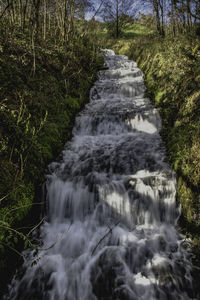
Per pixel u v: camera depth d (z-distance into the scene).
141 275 2.64
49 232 3.27
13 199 2.81
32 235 3.08
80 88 7.17
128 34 18.05
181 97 4.86
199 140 3.33
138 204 3.58
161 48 8.23
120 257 2.87
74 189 3.75
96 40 13.29
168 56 6.85
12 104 3.76
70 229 3.36
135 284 2.55
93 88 8.05
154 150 4.66
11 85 4.12
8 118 3.38
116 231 3.31
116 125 5.93
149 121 5.79
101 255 2.90
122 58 12.64
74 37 9.33
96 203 3.67
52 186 3.73
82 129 5.91
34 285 2.54
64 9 7.64
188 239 2.99
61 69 6.54
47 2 8.06
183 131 4.09
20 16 7.01
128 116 5.96
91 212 3.66
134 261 2.82
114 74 9.53
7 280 2.44
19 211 2.82
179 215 3.39
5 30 5.33
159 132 5.42
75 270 2.72
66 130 5.30
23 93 4.25
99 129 5.93
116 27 17.66
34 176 3.42
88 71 8.77
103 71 9.70
